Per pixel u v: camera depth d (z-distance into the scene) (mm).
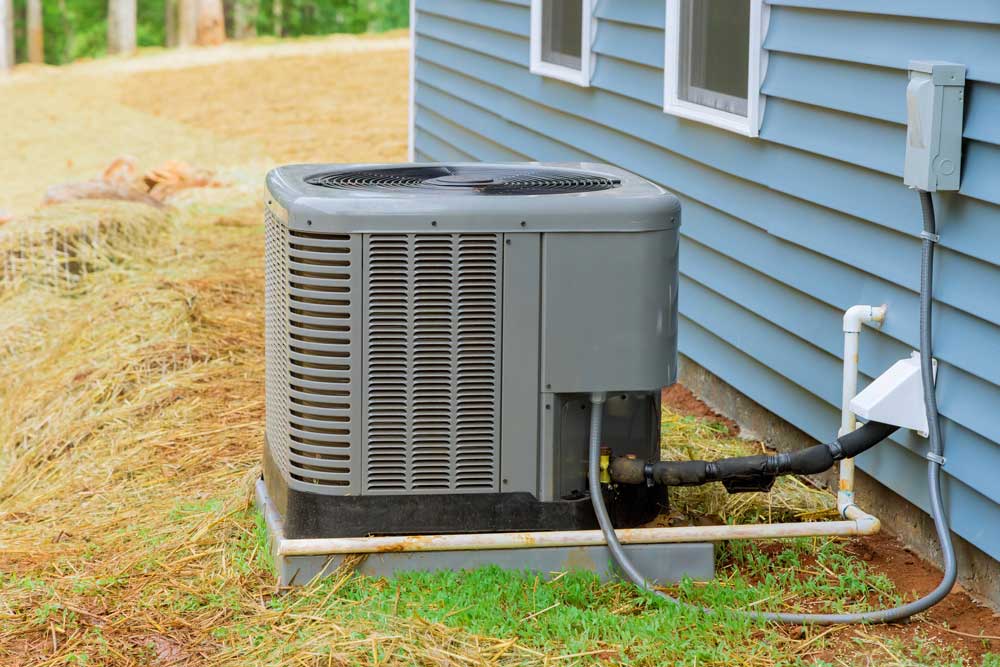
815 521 4348
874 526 4125
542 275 3854
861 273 4465
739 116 5344
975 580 3910
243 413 6086
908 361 4078
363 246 3803
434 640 3582
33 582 4215
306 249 3838
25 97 24234
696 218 5883
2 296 8516
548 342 3885
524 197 3834
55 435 6152
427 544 3914
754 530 4039
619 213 3838
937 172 3721
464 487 3971
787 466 4012
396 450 3941
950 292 3867
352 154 17656
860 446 4051
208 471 5359
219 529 4527
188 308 7688
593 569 4004
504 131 8664
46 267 8914
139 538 4605
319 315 3861
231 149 18516
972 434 3805
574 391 3922
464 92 9570
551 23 7695
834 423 4758
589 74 6922
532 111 8070
